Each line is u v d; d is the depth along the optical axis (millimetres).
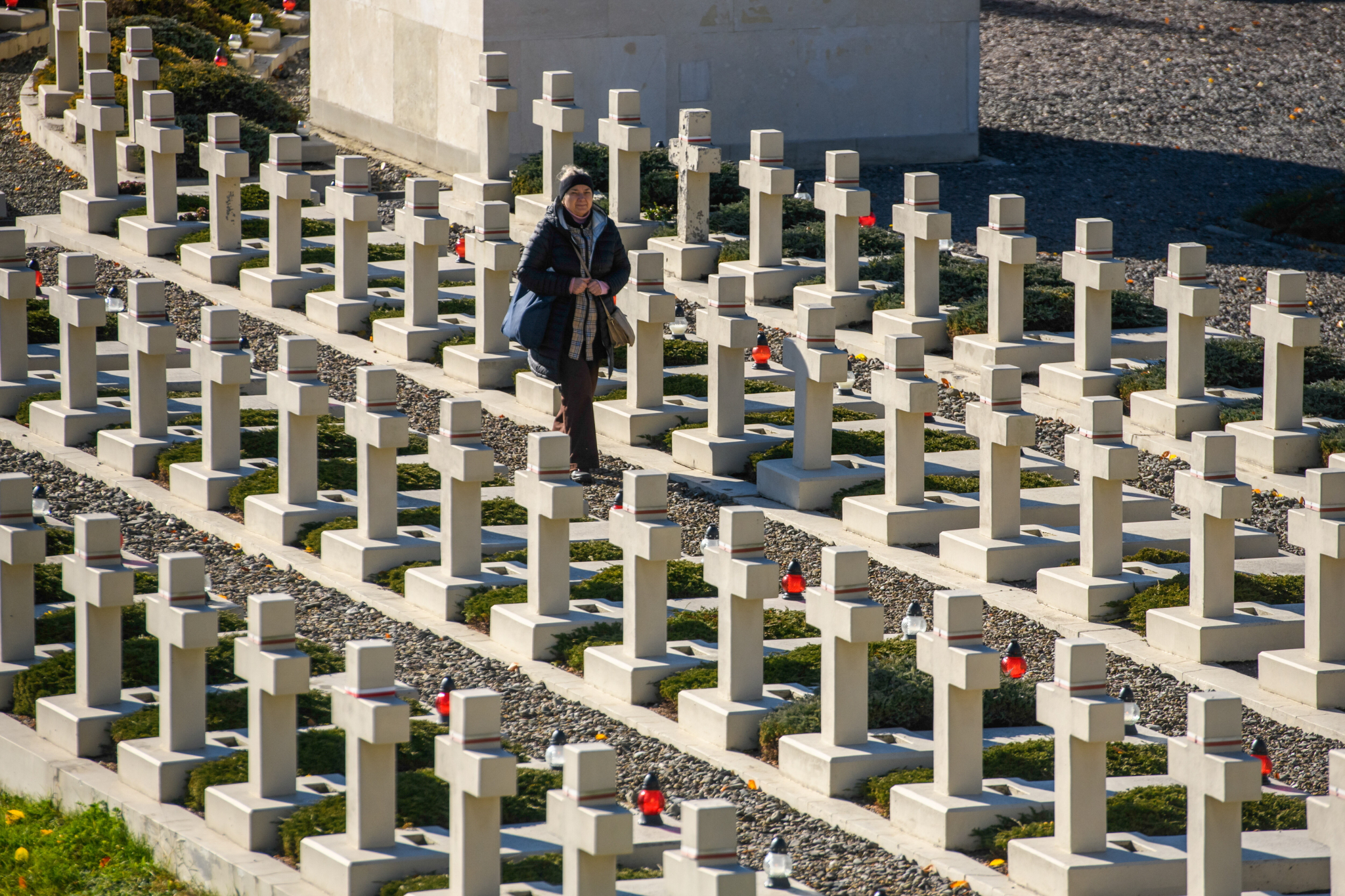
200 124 44594
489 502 25812
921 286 33125
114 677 19375
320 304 34344
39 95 48219
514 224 40344
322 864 15891
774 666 20328
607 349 27516
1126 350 33094
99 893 16484
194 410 29297
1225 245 43156
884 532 25188
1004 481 24297
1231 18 66188
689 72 47219
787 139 48656
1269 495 27500
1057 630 22531
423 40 47219
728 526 19156
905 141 49844
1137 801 17031
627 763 18891
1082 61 60469
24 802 18734
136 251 38438
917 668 19547
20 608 20469
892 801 17453
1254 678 21297
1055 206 45969
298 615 22516
